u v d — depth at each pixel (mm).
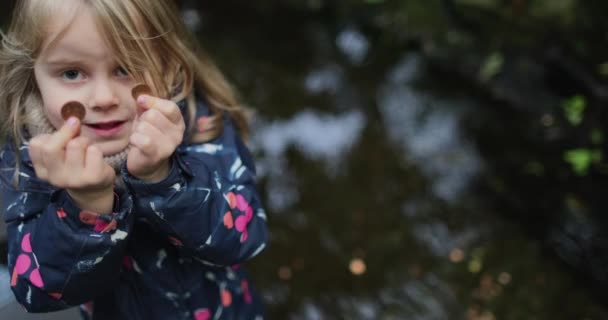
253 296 1329
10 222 1016
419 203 2393
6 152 1084
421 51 2867
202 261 1062
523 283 2121
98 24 916
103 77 955
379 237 2289
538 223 2271
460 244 2256
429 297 2100
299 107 2758
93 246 897
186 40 1118
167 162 935
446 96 2730
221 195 1023
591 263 2086
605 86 2213
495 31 2613
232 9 3229
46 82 957
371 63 2959
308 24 3191
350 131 2660
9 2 1916
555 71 2408
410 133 2627
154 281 1099
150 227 1086
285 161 2529
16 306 1549
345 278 2164
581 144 2178
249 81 2854
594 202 2145
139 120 900
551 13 2432
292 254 2230
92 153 844
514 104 2455
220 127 1159
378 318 2045
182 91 1086
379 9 2990
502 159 2441
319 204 2393
